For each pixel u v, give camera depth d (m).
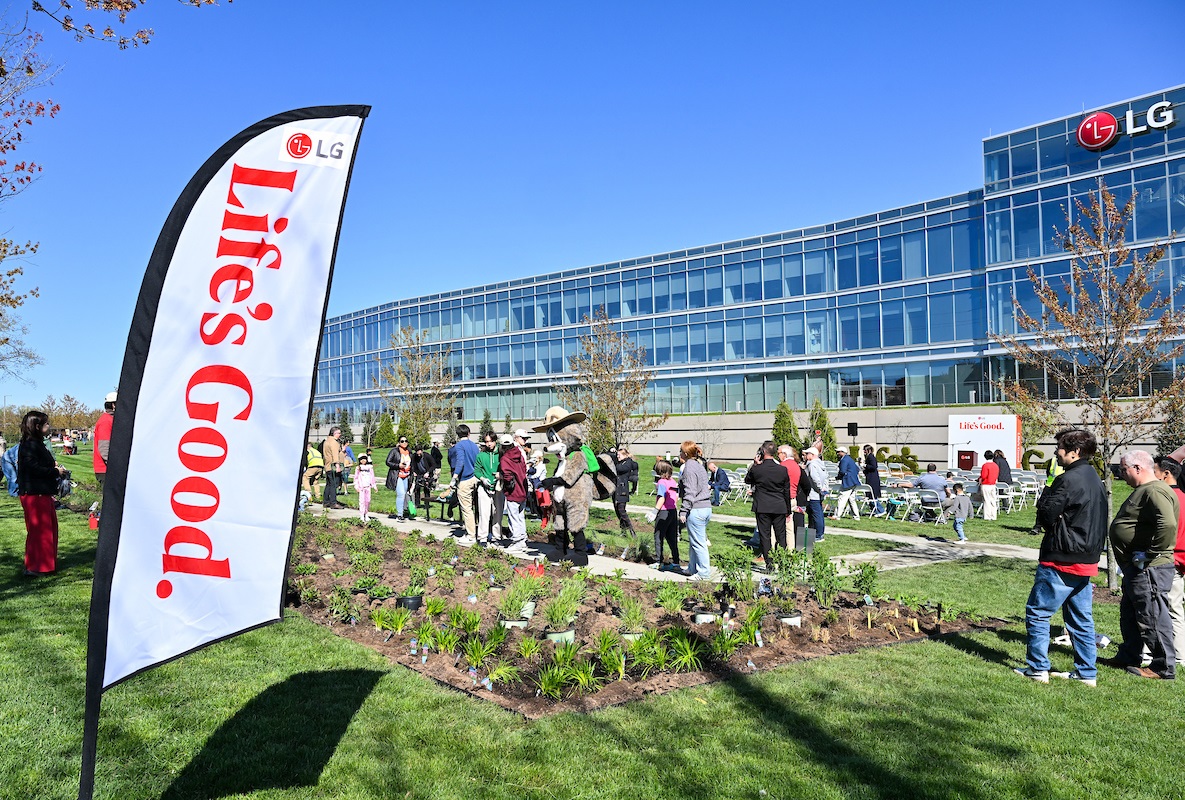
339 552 12.31
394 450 19.36
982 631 8.24
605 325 33.75
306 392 4.06
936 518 20.45
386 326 65.81
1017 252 36.19
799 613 7.96
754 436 46.03
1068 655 7.36
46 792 4.27
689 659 6.59
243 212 3.98
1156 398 11.63
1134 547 6.97
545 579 9.45
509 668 6.19
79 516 15.88
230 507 3.91
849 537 16.61
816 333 44.28
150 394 3.78
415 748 4.93
